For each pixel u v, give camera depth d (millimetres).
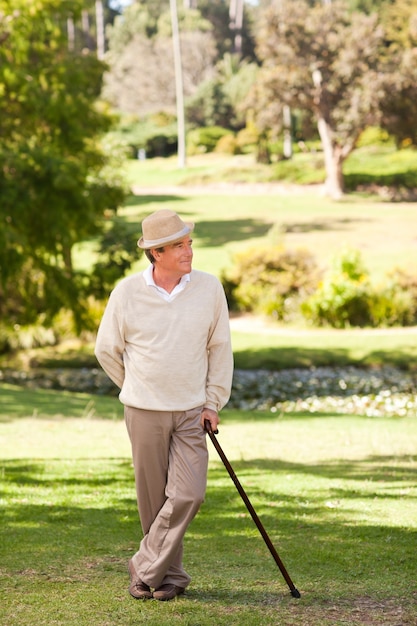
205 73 98312
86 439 12312
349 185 69562
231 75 99250
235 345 30203
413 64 63250
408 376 25078
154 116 96438
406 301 33250
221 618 4766
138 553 5188
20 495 8469
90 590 5285
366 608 4988
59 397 18141
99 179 32156
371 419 15359
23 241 23188
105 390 25266
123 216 58000
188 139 91500
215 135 91000
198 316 5082
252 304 36688
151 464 5102
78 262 45344
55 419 14477
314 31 65000
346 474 9641
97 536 6812
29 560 6031
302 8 65688
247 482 9156
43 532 6926
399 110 65125
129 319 5098
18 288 27531
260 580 5559
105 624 4664
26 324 29594
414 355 27688
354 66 64125
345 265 33875
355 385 23938
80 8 27516
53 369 28578
